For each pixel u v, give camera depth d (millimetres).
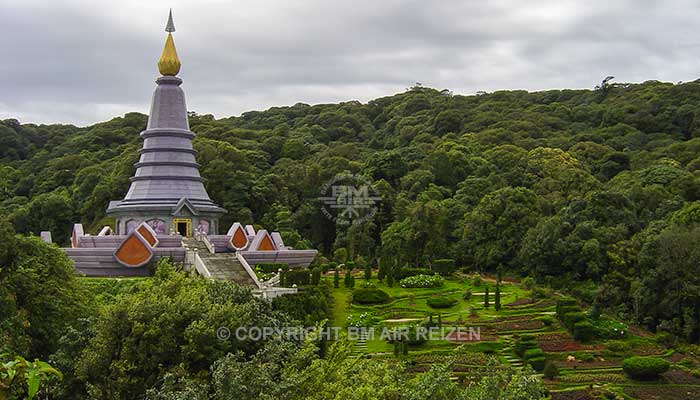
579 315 74250
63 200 127500
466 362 64188
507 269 106750
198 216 98750
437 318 76938
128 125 181500
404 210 120562
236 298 50125
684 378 63344
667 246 82250
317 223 126625
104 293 71375
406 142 182000
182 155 101875
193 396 33062
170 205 96625
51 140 187000
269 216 123938
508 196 111562
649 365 61906
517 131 175625
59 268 55219
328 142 187000
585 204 105375
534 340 69562
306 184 132000
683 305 80000
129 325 41375
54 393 39844
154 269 81375
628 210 104062
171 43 104250
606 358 68062
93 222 126688
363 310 79688
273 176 132750
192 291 46594
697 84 193500
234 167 132375
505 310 81438
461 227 115625
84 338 42750
